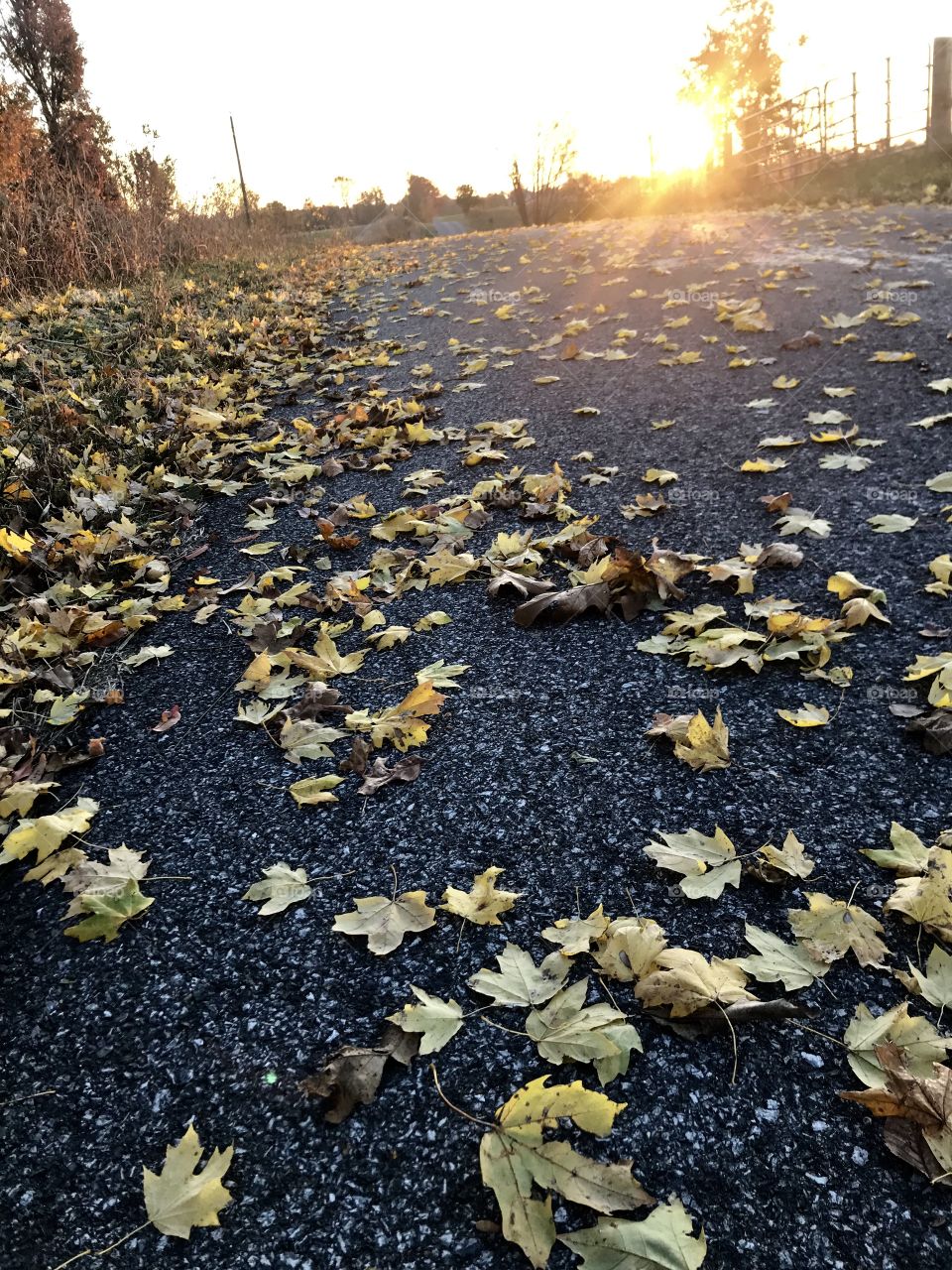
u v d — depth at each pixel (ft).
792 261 24.45
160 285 23.59
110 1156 3.91
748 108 64.08
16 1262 3.51
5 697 7.64
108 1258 3.51
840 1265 3.27
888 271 21.50
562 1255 3.39
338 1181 3.71
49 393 14.78
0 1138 4.01
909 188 40.27
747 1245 3.36
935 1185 3.51
